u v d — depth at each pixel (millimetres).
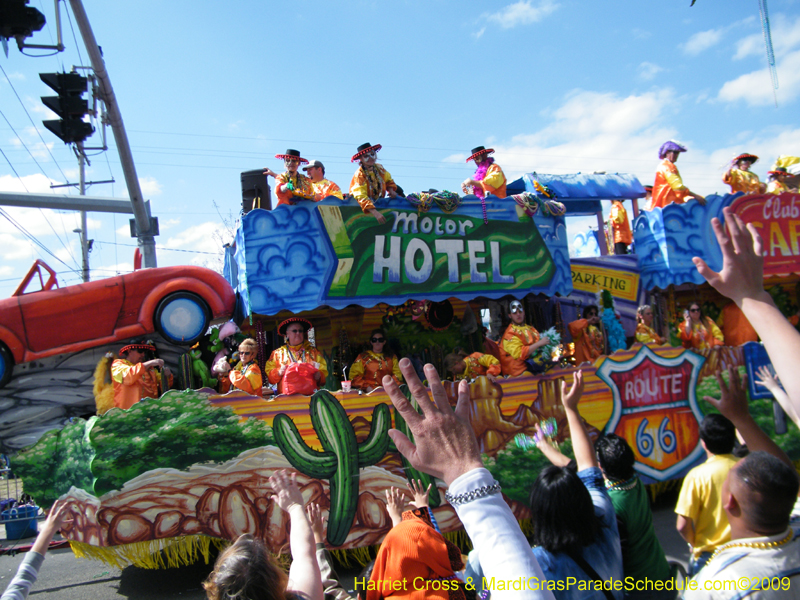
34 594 5984
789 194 8945
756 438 3004
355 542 5727
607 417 6988
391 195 6922
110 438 5293
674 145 8602
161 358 6500
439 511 5988
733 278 1585
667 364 7418
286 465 5645
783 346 1485
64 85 7168
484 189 7594
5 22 4941
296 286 6277
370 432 5941
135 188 8711
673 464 7258
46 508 5699
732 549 2145
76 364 6188
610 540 2768
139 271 6430
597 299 8477
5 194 8680
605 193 10078
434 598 2469
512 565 1400
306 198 6531
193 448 5465
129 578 6367
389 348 7535
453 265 6848
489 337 8531
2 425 5918
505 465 6406
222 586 2012
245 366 6176
